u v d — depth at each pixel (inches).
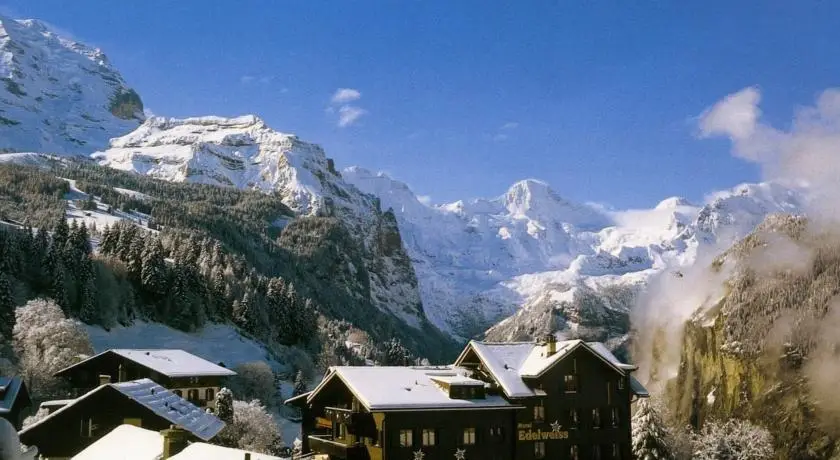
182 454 1893.5
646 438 4010.8
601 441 3351.4
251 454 1849.2
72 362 5142.7
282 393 7337.6
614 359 3496.6
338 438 3132.4
